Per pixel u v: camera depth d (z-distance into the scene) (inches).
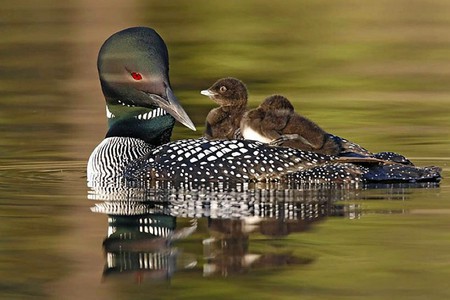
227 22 1130.7
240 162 497.7
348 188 489.1
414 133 647.1
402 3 1240.8
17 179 531.8
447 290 354.3
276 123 507.5
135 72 537.3
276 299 349.1
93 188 507.5
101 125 690.8
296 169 493.4
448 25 1104.8
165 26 1093.8
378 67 906.1
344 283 362.0
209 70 890.7
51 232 425.1
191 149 508.7
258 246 401.1
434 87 826.8
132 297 354.9
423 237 409.7
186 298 352.8
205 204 465.4
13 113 733.9
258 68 900.6
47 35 1033.5
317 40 1034.1
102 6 1155.9
